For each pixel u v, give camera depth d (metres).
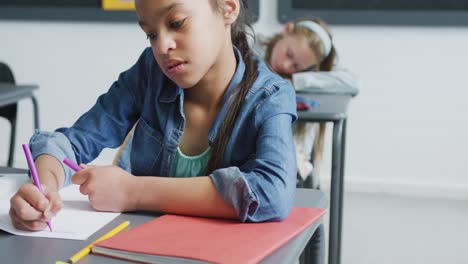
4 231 1.03
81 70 4.00
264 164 1.12
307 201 1.23
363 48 3.72
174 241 0.95
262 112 1.20
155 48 1.11
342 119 2.21
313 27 2.88
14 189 1.23
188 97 1.27
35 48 4.02
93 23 3.93
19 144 4.11
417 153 3.76
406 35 3.67
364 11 3.66
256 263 0.90
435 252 2.90
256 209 1.06
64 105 4.05
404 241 3.03
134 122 1.40
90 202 1.16
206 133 1.25
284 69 2.87
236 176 1.07
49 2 3.94
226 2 1.17
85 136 1.32
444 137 3.72
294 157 1.16
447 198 3.72
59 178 1.21
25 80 4.06
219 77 1.23
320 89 2.70
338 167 2.19
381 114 3.76
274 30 3.78
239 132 1.22
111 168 1.14
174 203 1.09
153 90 1.31
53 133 1.29
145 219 1.09
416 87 3.71
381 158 3.80
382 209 3.51
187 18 1.09
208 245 0.94
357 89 2.71
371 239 3.05
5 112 2.84
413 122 3.74
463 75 3.66
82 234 1.02
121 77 1.40
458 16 3.59
